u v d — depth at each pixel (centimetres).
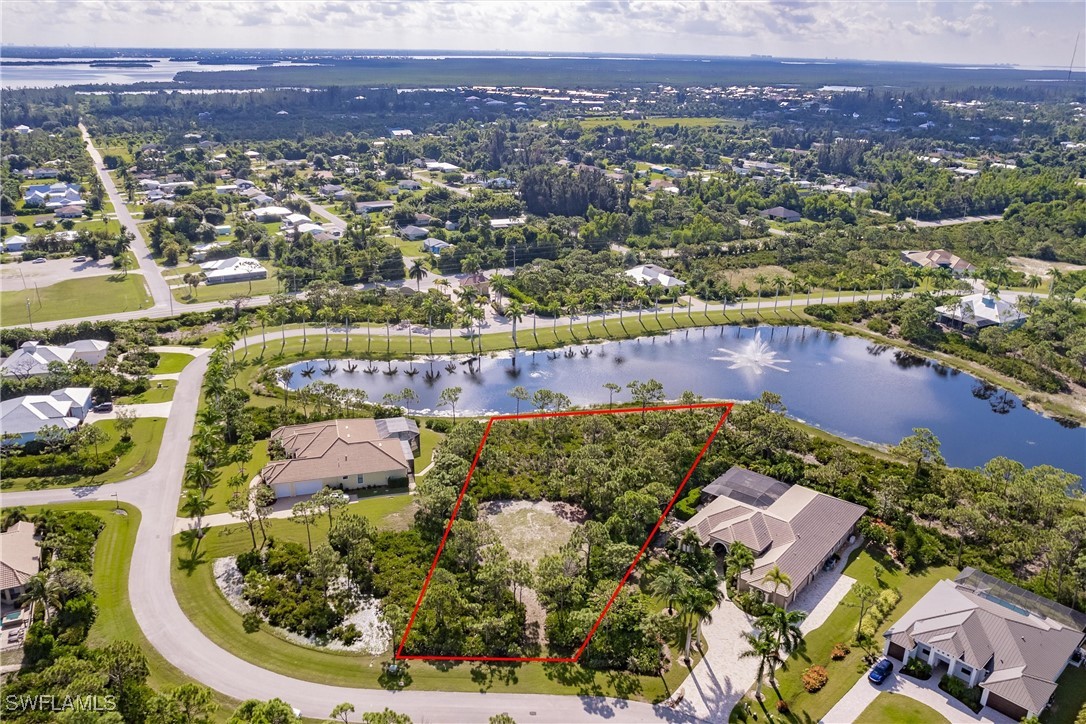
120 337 19325
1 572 10012
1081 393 18112
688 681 8981
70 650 9012
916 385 18925
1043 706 8356
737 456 14138
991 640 9106
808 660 9312
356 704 8506
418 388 18212
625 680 8988
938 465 13888
